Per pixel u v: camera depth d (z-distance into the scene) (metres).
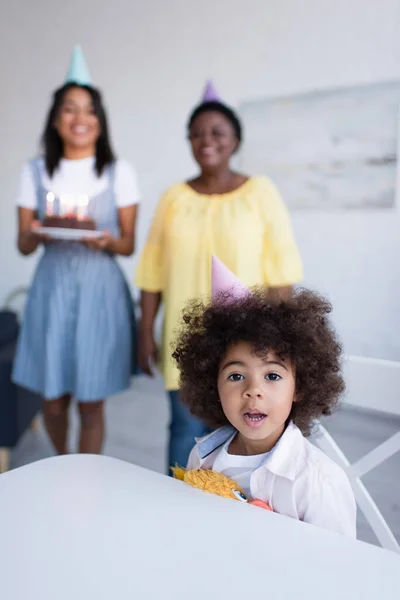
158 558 0.50
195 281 1.49
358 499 0.83
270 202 1.52
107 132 1.73
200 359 0.79
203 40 3.05
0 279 3.76
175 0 3.09
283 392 0.73
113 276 1.73
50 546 0.52
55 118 1.69
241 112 3.00
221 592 0.46
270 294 0.82
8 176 3.71
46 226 1.67
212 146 1.51
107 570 0.49
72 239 1.67
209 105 1.54
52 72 3.49
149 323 1.67
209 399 0.82
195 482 0.72
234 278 0.81
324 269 2.87
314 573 0.48
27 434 2.52
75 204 1.70
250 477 0.74
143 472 0.69
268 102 2.91
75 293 1.67
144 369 1.72
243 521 0.57
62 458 0.74
